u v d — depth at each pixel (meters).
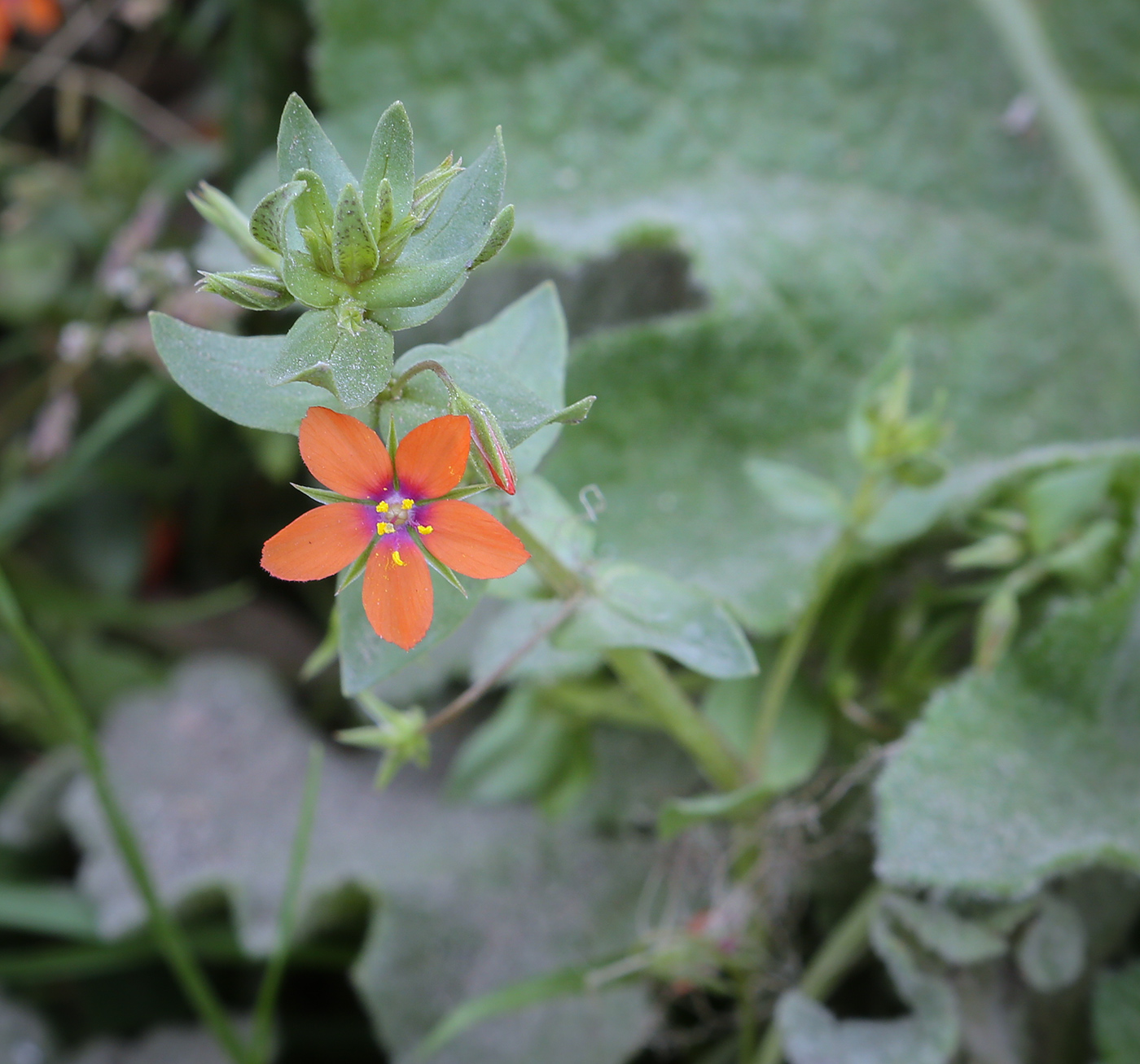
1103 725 0.19
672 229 0.21
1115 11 0.22
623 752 0.21
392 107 0.15
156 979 0.22
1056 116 0.22
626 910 0.20
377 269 0.15
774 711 0.18
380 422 0.16
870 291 0.22
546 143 0.22
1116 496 0.19
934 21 0.22
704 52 0.22
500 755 0.20
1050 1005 0.19
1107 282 0.22
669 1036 0.20
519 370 0.17
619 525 0.20
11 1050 0.21
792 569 0.20
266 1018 0.19
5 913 0.21
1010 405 0.22
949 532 0.20
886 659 0.20
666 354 0.20
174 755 0.23
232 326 0.22
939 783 0.18
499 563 0.15
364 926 0.22
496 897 0.20
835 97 0.22
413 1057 0.20
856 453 0.18
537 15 0.22
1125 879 0.19
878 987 0.19
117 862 0.22
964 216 0.22
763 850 0.19
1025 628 0.19
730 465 0.21
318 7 0.22
